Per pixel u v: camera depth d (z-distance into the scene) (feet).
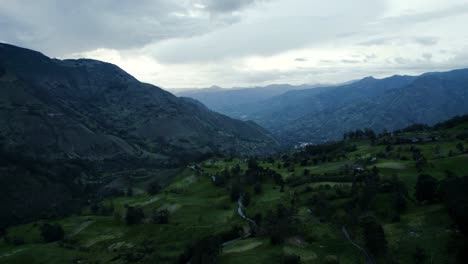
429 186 348.59
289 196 481.05
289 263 278.26
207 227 437.17
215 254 312.09
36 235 533.55
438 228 296.71
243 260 295.48
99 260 387.14
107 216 595.88
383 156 595.88
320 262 279.28
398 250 282.36
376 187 403.75
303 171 618.03
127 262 367.25
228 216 488.02
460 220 269.85
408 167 494.59
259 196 529.45
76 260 397.60
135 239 446.19
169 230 453.99
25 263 402.93
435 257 260.83
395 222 329.93
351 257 286.05
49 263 393.09
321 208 398.42
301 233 347.77
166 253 371.97
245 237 383.24
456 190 312.09
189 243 375.66
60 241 475.31
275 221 379.35
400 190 381.40
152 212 564.71
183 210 556.10
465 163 462.60
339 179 505.25
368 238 292.61
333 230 346.54
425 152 581.94
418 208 347.36
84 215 649.20
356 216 358.43
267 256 299.58
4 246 497.87
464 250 251.39
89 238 481.05
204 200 595.47
